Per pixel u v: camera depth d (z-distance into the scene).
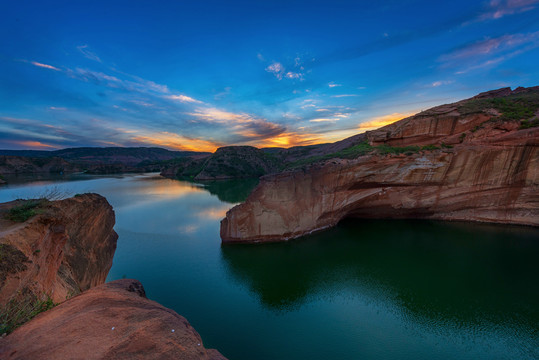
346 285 17.33
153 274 19.14
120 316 3.58
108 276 18.83
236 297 16.19
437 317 13.87
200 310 14.91
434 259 20.75
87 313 3.65
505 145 26.27
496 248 22.22
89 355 2.77
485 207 28.52
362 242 24.80
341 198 29.03
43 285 7.32
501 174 27.06
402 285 17.12
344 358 11.48
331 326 13.43
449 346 11.99
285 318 14.13
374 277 18.28
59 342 3.03
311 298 15.95
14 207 8.52
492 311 14.24
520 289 16.25
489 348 11.83
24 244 7.21
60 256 9.47
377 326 13.35
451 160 27.88
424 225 29.02
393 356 11.49
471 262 20.00
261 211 25.56
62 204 11.62
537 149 25.36
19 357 2.83
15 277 6.11
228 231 25.39
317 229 28.19
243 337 12.80
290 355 11.68
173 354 2.95
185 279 18.41
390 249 23.02
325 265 20.38
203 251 23.44
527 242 23.12
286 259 21.61
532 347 11.84
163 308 4.26
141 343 3.03
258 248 24.03
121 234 28.14
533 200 26.66
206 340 12.64
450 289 16.48
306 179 27.20
